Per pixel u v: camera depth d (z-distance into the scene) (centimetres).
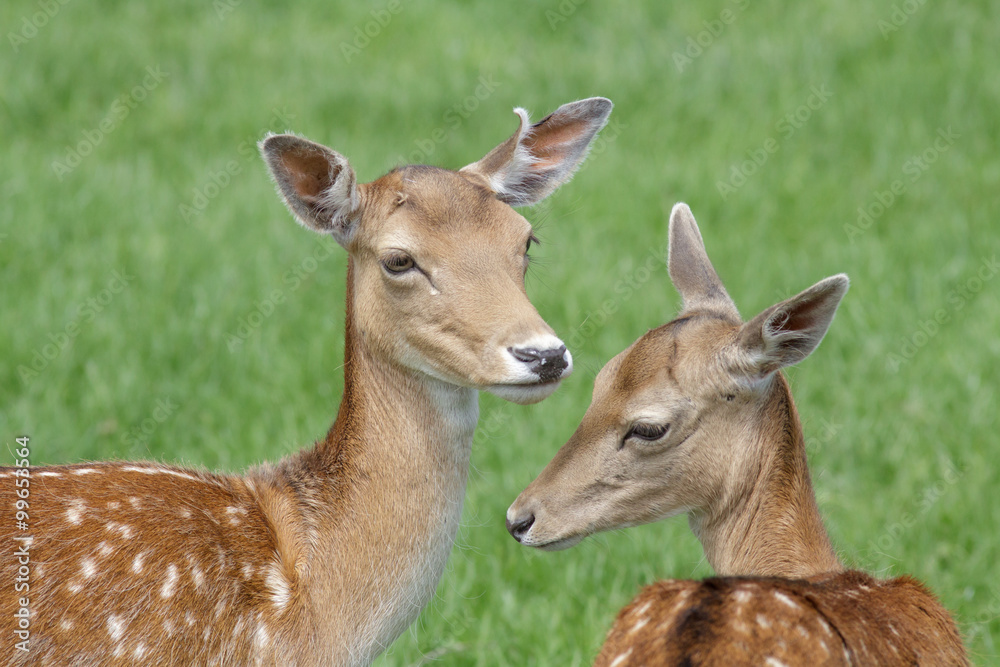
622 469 710
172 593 660
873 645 545
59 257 1494
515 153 812
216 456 1143
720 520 714
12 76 1984
